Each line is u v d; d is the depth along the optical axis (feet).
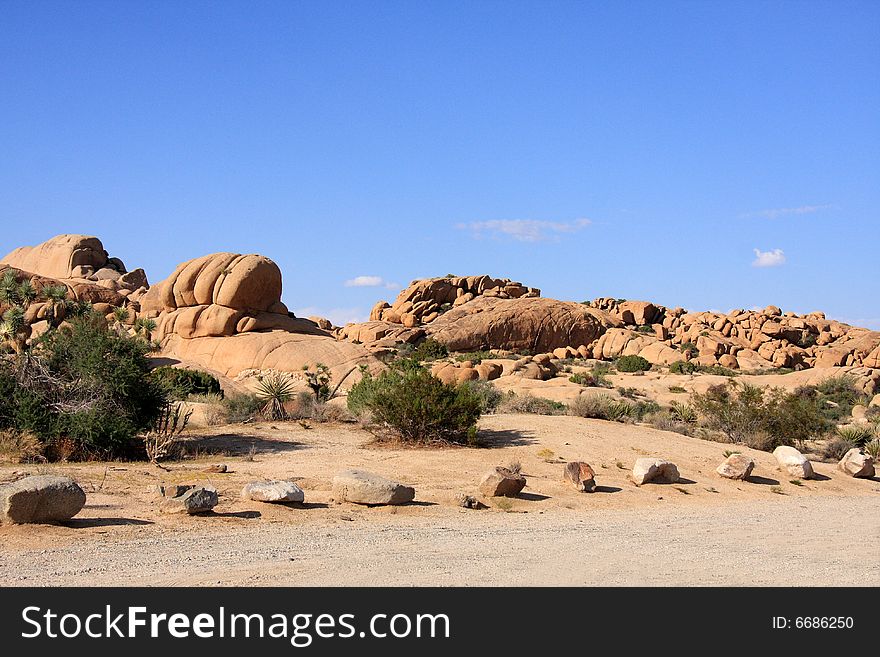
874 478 77.87
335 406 92.27
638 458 68.85
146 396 68.39
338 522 40.86
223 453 66.33
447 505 48.16
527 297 330.34
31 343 69.77
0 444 61.26
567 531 40.93
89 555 29.96
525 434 76.54
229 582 26.76
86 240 303.68
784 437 94.94
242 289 203.82
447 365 208.33
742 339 325.83
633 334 302.66
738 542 39.09
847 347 307.99
